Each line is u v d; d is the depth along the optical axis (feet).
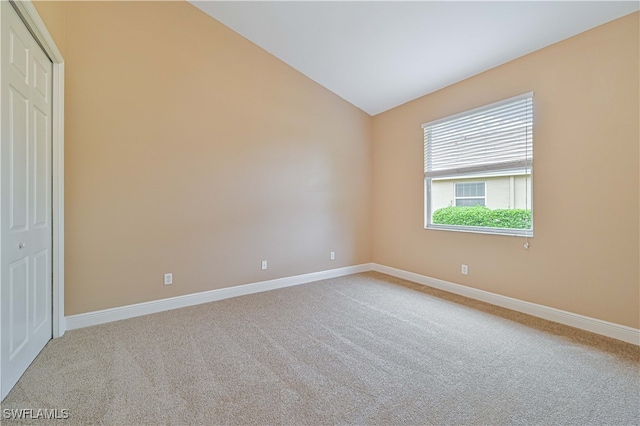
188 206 10.51
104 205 9.05
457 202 11.95
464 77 11.28
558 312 8.91
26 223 6.37
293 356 7.02
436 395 5.58
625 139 7.55
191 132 10.53
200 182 10.73
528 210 9.66
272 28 11.01
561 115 8.70
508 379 6.08
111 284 9.19
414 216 13.56
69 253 8.54
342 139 14.65
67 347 7.41
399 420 4.94
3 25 5.35
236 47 11.48
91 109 8.82
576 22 7.99
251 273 11.96
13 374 5.76
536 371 6.36
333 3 9.30
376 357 6.98
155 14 9.86
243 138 11.69
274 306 10.44
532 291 9.52
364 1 8.95
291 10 9.96
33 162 6.73
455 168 11.73
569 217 8.61
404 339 7.89
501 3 7.84
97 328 8.62
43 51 7.26
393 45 10.48
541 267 9.29
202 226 10.80
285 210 12.87
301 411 5.16
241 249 11.69
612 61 7.72
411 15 9.00
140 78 9.59
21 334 6.12
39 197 7.09
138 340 7.84
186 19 10.42
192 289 10.62
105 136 9.04
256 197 12.05
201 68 10.73
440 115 12.33
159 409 5.20
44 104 7.35
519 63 9.66
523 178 9.79
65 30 8.42
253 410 5.19
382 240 15.35
